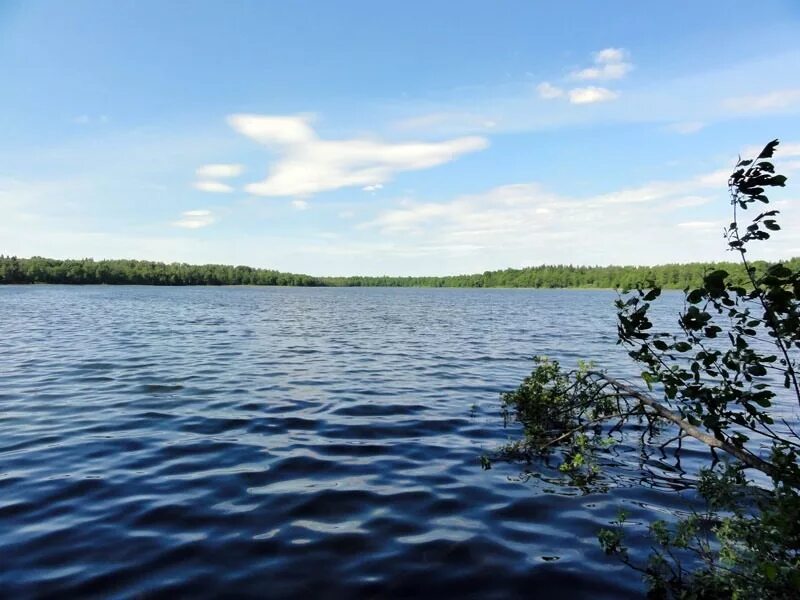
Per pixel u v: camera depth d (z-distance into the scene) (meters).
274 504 5.58
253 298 79.19
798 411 9.89
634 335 4.65
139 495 5.77
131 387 11.94
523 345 21.55
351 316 41.56
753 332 4.09
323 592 3.97
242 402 10.55
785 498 3.58
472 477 6.50
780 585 3.41
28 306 46.97
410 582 4.12
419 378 13.70
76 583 4.02
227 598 3.87
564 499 5.81
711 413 4.35
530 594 3.98
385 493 5.94
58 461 6.85
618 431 8.66
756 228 3.95
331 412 9.83
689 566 4.33
